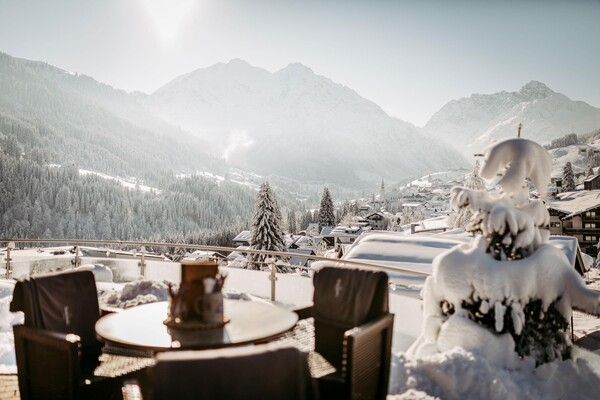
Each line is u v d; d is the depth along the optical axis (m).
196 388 1.75
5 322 5.86
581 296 4.14
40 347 3.02
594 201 58.91
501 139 4.82
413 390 3.82
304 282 8.44
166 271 10.70
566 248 12.59
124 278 10.91
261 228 34.50
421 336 4.74
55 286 3.58
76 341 2.86
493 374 3.85
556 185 109.62
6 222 139.88
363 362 2.97
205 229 177.38
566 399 3.97
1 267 10.80
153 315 3.75
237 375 1.81
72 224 151.12
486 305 4.14
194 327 3.18
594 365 4.49
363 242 12.48
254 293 8.89
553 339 4.29
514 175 4.59
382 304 3.45
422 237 12.56
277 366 1.89
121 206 170.88
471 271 4.23
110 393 3.24
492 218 4.32
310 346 4.34
